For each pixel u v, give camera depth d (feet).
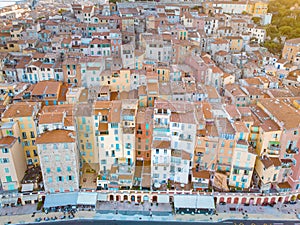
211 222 325.83
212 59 566.36
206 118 361.71
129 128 347.56
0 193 335.47
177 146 352.08
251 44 607.37
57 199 334.44
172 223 323.98
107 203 346.13
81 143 364.38
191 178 354.54
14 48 531.91
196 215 334.03
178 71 455.22
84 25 576.61
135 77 429.38
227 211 340.39
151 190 343.46
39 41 564.30
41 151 321.32
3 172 329.31
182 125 339.36
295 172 344.08
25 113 346.54
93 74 426.51
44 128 334.44
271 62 559.38
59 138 323.57
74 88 417.28
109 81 430.20
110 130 341.82
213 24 640.58
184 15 630.33
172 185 350.84
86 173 366.63
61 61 482.69
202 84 450.30
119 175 344.28
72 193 341.82
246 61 540.93
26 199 337.11
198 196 341.00
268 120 364.58
